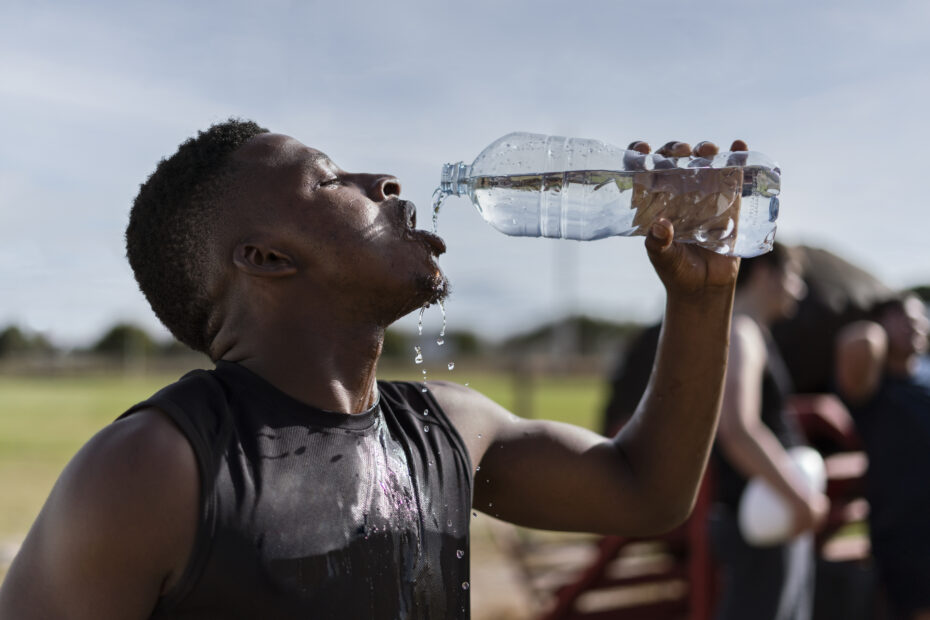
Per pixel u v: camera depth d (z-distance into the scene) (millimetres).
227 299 1236
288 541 1028
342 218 1198
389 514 1141
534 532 6324
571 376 25125
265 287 1197
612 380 4586
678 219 1571
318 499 1075
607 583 4477
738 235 1556
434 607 1177
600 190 1647
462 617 1231
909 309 3377
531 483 1455
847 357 3338
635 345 4484
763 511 2781
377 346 1243
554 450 1466
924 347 3408
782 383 3100
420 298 1246
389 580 1112
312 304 1196
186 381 1112
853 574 3928
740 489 2965
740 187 1539
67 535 973
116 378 29062
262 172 1217
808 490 2801
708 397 1474
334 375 1195
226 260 1216
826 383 4742
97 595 971
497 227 1744
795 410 4328
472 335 32938
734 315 3031
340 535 1074
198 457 1006
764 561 2861
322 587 1040
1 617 986
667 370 1484
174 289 1273
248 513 1013
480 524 6801
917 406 3236
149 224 1268
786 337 4621
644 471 1491
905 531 3195
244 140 1265
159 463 982
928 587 3125
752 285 3105
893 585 3238
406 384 1386
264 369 1176
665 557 4777
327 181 1231
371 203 1241
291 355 1183
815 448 4531
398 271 1214
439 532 1212
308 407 1142
